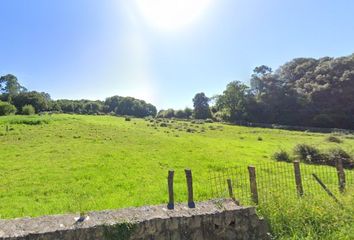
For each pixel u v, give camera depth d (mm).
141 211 9719
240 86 113625
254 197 12391
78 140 41344
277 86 111750
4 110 90250
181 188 20172
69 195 19547
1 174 24578
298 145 35000
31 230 8227
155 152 35531
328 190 13586
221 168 28047
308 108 103000
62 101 141875
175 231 9422
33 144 37344
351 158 32062
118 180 23453
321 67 118000
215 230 9938
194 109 120562
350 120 96688
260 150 41656
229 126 84188
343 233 10352
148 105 153375
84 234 8492
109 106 151750
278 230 10773
